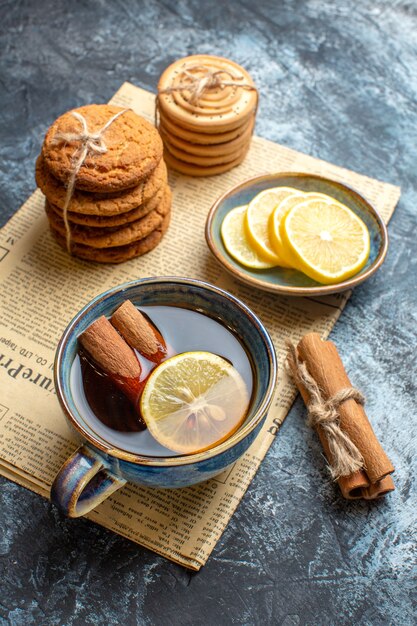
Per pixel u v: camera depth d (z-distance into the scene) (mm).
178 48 749
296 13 774
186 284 545
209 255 634
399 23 773
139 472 486
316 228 608
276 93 727
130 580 524
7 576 522
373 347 603
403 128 713
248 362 540
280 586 525
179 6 772
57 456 549
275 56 749
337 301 615
